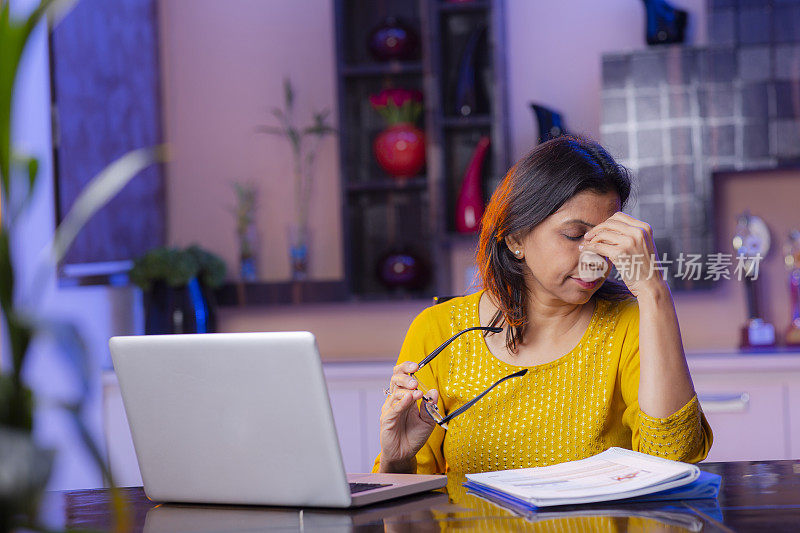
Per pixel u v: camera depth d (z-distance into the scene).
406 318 3.56
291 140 3.61
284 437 1.20
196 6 3.66
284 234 3.62
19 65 0.75
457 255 3.49
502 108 3.29
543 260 1.54
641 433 1.46
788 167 3.21
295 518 1.18
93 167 3.06
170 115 3.67
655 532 1.03
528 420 1.62
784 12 3.18
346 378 3.10
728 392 2.96
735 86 3.20
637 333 1.62
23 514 0.68
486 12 3.36
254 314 3.62
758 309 3.23
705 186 3.21
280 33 3.62
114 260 3.19
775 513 1.11
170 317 3.23
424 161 3.38
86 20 3.05
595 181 1.51
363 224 3.54
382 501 1.25
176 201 3.67
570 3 3.44
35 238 2.69
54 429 2.42
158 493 1.31
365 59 3.52
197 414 1.24
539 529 1.06
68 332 0.73
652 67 3.24
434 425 1.46
